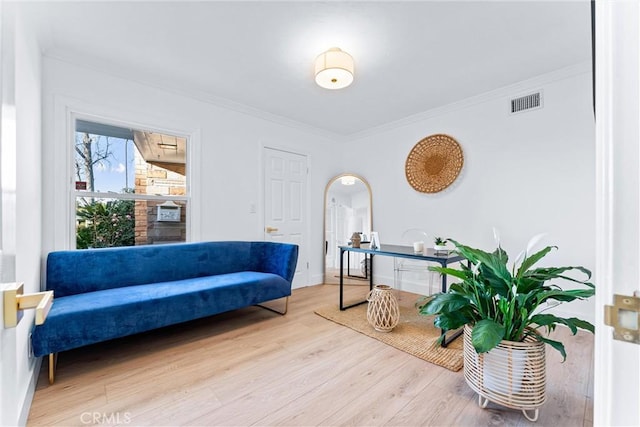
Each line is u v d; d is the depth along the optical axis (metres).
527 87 2.71
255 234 3.46
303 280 4.00
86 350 2.04
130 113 2.57
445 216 3.36
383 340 2.19
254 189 3.47
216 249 2.94
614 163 0.44
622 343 0.44
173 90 2.82
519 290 1.42
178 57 2.30
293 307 3.04
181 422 1.32
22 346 1.33
